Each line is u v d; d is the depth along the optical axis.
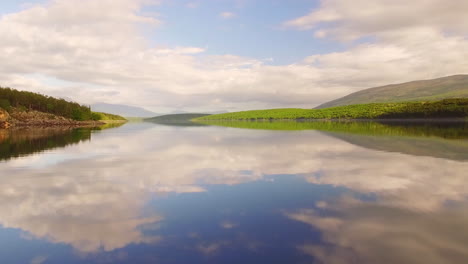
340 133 37.12
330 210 7.26
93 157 17.17
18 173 12.29
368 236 5.66
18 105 109.88
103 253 5.13
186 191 9.27
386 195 8.45
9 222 6.63
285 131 45.97
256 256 4.93
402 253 4.94
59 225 6.45
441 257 4.79
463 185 9.45
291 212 7.16
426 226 6.10
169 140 29.86
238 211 7.32
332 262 4.68
